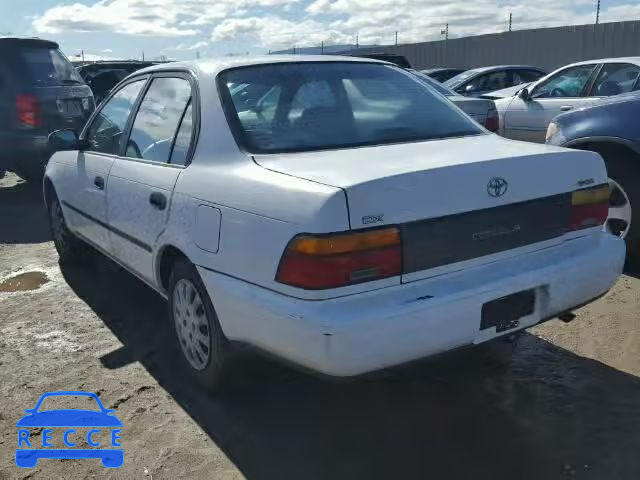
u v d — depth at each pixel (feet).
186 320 9.93
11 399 10.09
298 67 10.52
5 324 13.07
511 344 11.19
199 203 8.92
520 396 9.64
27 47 25.04
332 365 7.11
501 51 75.00
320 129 9.55
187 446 8.73
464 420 9.11
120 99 12.91
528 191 8.36
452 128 10.39
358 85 10.68
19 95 24.17
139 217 10.75
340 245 7.05
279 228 7.50
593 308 12.63
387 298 7.34
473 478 7.88
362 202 7.12
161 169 10.23
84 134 14.17
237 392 9.86
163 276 10.61
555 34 69.21
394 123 10.10
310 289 7.16
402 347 7.33
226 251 8.33
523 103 24.86
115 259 12.71
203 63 10.55
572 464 8.06
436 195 7.56
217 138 9.29
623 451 8.27
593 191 9.15
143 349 11.71
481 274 8.00
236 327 8.28
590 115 14.60
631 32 62.34
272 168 8.25
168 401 9.86
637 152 13.44
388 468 8.13
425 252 7.54
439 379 10.20
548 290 8.48
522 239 8.39
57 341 12.17
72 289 15.05
